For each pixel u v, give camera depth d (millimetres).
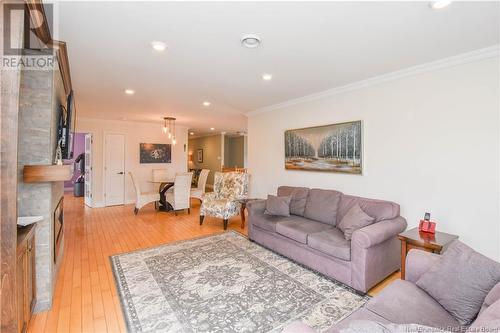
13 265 1383
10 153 1346
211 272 2756
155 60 2578
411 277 1778
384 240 2443
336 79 3176
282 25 1905
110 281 2553
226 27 1938
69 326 1866
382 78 3027
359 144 3283
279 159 4602
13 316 1396
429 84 2693
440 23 1869
